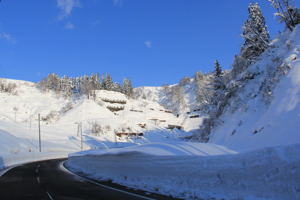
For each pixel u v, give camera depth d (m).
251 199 6.83
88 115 123.12
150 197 8.57
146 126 119.75
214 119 31.39
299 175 6.03
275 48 27.67
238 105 25.17
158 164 10.33
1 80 194.50
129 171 12.25
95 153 17.45
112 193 9.72
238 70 38.72
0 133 60.34
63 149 70.25
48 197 9.38
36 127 98.75
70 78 193.62
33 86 194.12
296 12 29.30
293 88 17.59
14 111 142.38
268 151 6.85
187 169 9.05
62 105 153.50
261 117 18.77
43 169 23.50
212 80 47.03
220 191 7.78
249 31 34.91
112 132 100.94
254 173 7.02
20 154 37.91
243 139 18.64
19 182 14.20
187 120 127.44
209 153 10.09
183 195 8.48
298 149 6.25
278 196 6.37
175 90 193.62
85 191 10.45
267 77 23.25
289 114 15.52
